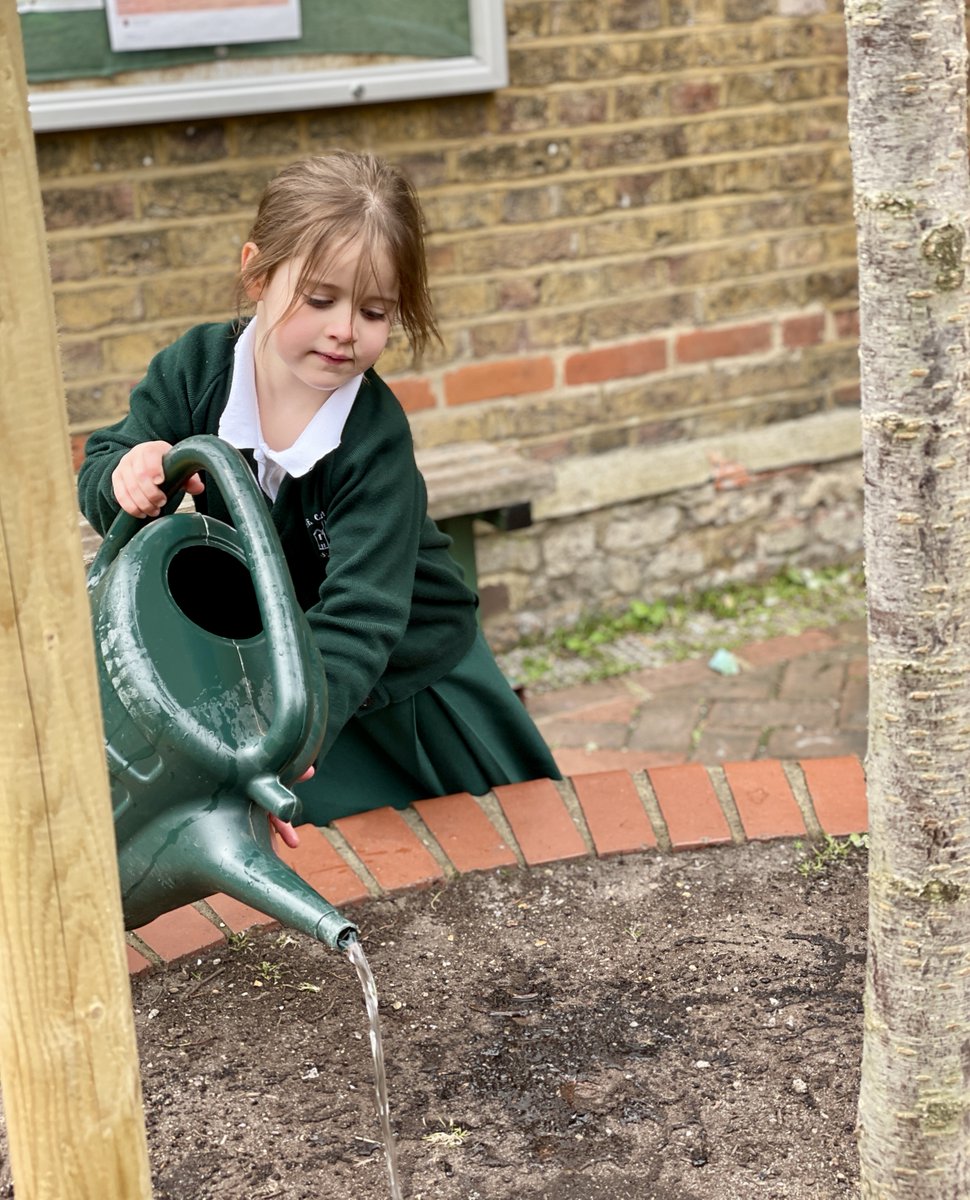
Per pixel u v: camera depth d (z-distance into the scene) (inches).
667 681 162.4
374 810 96.3
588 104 158.4
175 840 58.4
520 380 164.6
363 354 75.3
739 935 83.8
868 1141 59.2
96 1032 47.7
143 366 148.3
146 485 67.7
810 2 164.7
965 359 48.6
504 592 170.7
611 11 156.3
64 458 43.6
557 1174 66.6
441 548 93.5
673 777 99.1
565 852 91.7
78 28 134.0
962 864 53.7
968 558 50.3
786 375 178.2
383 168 76.3
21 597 43.3
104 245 143.3
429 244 155.9
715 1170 66.6
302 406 79.0
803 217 172.7
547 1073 73.1
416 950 83.2
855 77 47.4
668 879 89.7
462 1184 66.0
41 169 138.7
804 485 183.6
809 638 171.3
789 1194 65.1
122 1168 49.5
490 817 95.3
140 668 58.9
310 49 143.3
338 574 76.6
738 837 93.4
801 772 100.0
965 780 52.8
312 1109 70.8
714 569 181.9
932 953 54.8
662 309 169.2
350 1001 78.7
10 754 44.5
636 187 163.5
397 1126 69.7
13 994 47.1
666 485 174.2
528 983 80.1
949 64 46.3
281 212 74.2
